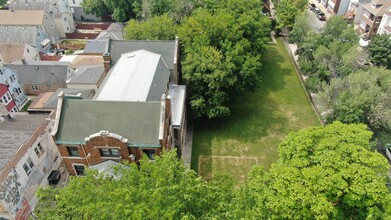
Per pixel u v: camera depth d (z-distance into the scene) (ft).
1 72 183.21
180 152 150.71
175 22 235.40
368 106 143.33
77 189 80.02
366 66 186.19
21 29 262.67
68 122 121.39
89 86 196.75
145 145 116.47
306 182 78.18
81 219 77.46
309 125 174.40
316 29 235.20
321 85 179.11
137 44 175.22
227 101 194.29
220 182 91.61
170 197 73.05
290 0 273.54
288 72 226.79
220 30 179.83
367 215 75.66
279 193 78.54
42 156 139.03
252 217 70.59
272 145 161.38
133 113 120.88
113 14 308.19
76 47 277.23
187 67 161.07
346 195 77.36
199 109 166.61
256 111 186.70
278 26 269.44
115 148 118.01
